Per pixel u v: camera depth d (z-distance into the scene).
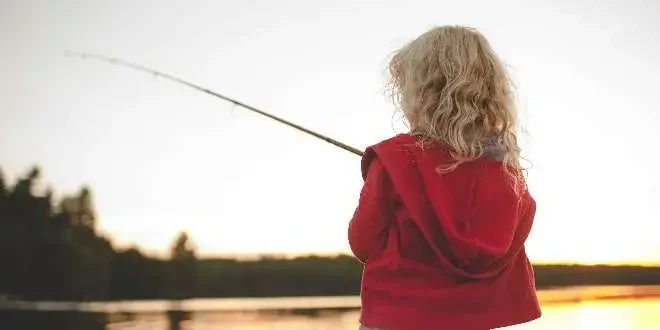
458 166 1.20
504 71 1.31
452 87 1.23
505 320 1.19
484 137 1.24
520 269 1.24
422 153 1.20
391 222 1.21
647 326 3.69
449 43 1.28
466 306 1.16
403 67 1.33
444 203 1.16
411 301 1.16
